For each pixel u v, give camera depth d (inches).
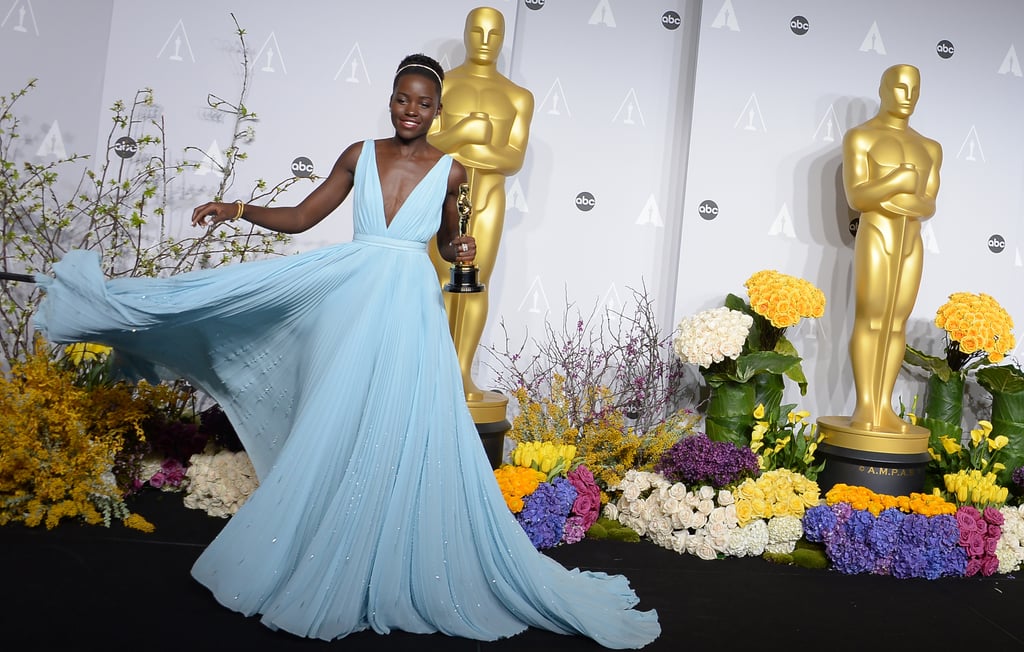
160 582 101.7
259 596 92.0
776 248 168.7
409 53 159.3
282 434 110.1
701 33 165.6
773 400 155.5
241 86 156.8
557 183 170.1
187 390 148.0
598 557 127.6
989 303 155.7
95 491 119.8
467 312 144.8
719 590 117.2
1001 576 132.3
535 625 98.7
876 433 145.9
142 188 155.7
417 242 103.0
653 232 172.6
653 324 172.2
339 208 159.3
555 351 169.3
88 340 104.8
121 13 154.3
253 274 102.1
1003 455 155.9
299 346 106.0
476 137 141.5
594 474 147.2
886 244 151.5
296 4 157.4
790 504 133.7
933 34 172.2
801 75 168.9
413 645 91.5
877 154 153.2
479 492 99.4
